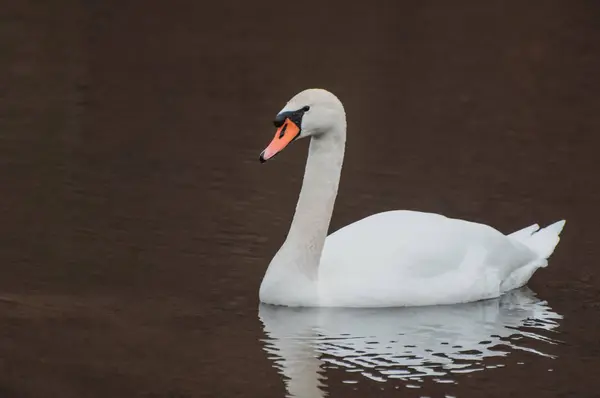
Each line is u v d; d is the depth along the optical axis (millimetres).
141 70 22578
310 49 24078
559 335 12703
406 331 12680
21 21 25203
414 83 22219
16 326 12266
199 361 11594
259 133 19484
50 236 14844
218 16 26359
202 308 12977
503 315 13258
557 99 21656
